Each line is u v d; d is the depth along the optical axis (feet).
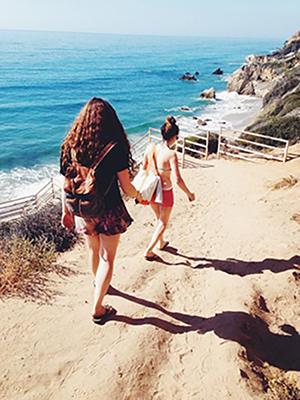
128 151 8.41
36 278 13.25
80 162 8.04
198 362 8.99
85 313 10.93
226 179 32.89
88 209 8.16
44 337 9.89
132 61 387.14
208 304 11.59
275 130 48.34
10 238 18.44
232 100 162.09
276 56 244.83
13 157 82.33
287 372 8.96
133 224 20.43
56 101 163.63
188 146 49.52
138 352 9.20
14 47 570.87
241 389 8.11
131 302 11.49
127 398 7.93
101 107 7.86
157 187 12.99
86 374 8.55
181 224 20.51
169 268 14.21
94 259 10.45
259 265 14.17
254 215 21.04
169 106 150.61
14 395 8.05
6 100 161.48
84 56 435.53
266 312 11.33
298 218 19.07
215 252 15.98
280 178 29.94
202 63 395.96
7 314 10.94
